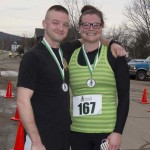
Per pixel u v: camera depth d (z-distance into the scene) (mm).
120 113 4121
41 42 3918
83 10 4527
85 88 4215
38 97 3762
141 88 23234
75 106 4270
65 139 3887
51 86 3770
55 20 3895
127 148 8141
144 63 30891
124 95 4164
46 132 3762
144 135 9477
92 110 4180
